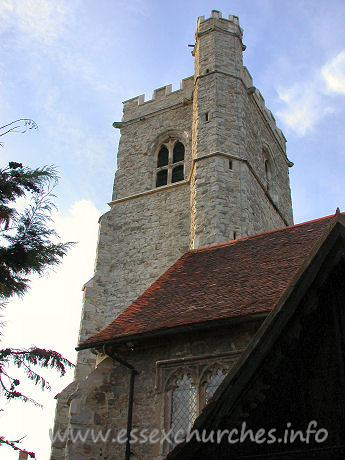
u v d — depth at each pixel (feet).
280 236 44.96
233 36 93.86
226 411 20.26
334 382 20.85
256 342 21.06
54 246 24.71
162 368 33.58
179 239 77.77
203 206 71.51
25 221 24.53
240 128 81.56
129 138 97.86
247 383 20.53
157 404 32.50
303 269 21.91
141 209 84.53
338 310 21.98
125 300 75.46
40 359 23.31
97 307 75.41
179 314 35.22
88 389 34.37
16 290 24.36
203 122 81.30
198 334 33.50
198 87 86.48
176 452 20.20
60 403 60.13
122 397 34.04
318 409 20.59
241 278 38.01
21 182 23.97
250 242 46.06
